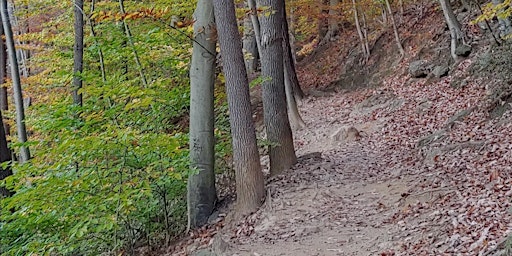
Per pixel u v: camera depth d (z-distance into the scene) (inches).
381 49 743.7
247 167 315.3
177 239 328.5
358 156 409.4
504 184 252.5
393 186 315.6
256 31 419.2
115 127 269.0
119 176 273.6
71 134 270.1
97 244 317.4
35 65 498.9
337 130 502.6
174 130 374.0
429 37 653.9
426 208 259.6
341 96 705.0
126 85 299.0
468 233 207.6
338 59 855.1
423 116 479.8
